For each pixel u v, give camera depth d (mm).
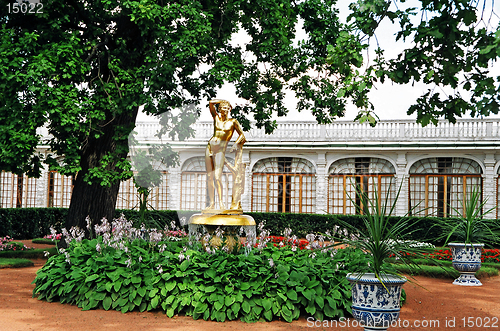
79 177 12070
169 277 6980
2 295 8125
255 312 6664
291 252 8148
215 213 7699
